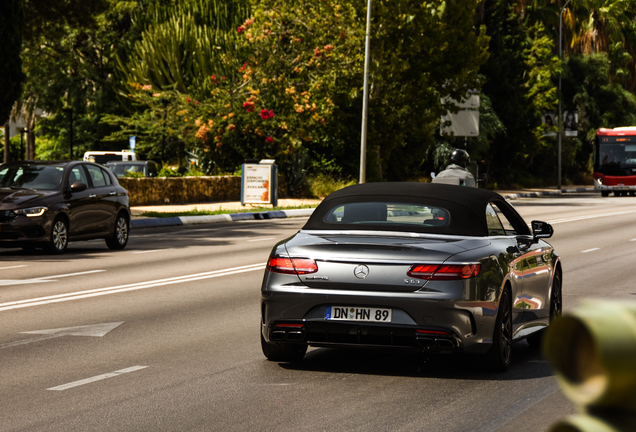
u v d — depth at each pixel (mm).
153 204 45094
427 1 52156
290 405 7836
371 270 8953
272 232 31703
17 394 8250
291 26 53781
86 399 8047
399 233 9523
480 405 7859
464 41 52688
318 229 9875
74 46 72438
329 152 58938
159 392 8352
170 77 61875
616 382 1294
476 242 9352
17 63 36031
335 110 53344
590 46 95938
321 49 52312
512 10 76312
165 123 58125
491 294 9039
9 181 24156
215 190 49594
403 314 8844
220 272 19312
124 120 61906
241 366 9672
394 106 54094
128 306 14289
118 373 9250
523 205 51344
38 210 22703
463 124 54406
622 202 55531
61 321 12758
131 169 48656
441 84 53219
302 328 9141
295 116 52969
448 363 10000
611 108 92062
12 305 14344
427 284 8828
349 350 10859
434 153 69562
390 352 10727
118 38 72188
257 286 16953
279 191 53438
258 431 6883
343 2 51281
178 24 61281
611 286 17172
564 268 20484
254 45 53969
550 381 8992
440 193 10016
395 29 51062
